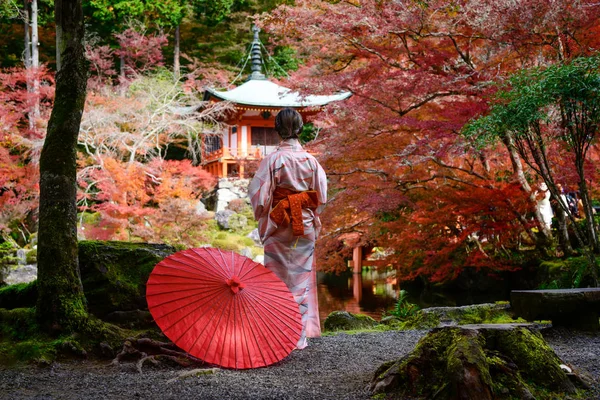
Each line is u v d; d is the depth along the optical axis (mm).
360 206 10328
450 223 11336
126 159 24609
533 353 3215
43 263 4348
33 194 18797
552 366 3184
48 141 4426
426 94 9328
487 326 3453
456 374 2842
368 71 9438
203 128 25266
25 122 22594
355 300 14250
